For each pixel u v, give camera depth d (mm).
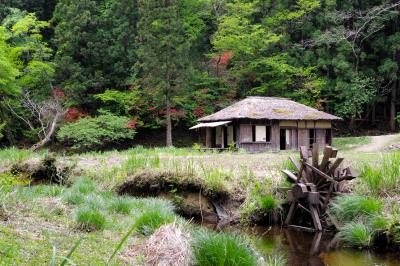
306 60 34375
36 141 29172
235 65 34781
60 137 26594
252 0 37250
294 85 33875
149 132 34125
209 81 34594
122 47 32406
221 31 33594
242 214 9852
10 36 26625
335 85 33875
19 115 28781
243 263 4949
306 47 36406
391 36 33188
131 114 32031
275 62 32719
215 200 10547
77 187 10195
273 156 16484
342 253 7391
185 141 34000
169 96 29656
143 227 6348
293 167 11031
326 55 34188
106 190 11008
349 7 34188
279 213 9859
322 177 9828
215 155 17281
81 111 30719
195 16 37219
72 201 8430
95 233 5891
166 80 29016
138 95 30469
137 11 33938
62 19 33125
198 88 35062
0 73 22875
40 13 37281
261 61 32875
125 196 10367
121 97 30922
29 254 4023
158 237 5137
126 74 33500
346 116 33812
